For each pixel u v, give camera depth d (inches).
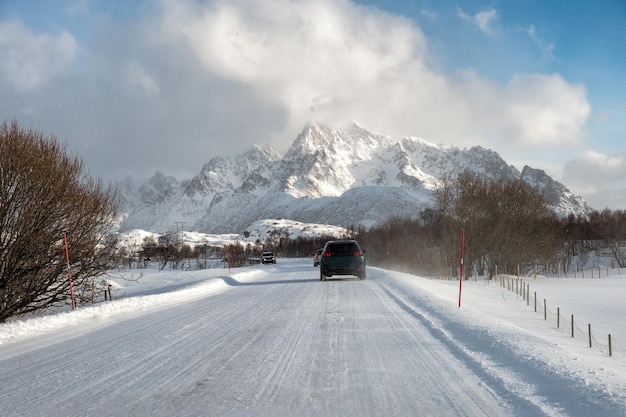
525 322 591.5
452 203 1649.9
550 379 234.1
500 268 1663.4
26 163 480.7
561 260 2603.3
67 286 567.5
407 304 563.5
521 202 1641.2
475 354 303.1
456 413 197.5
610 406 189.3
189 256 3722.9
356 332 386.6
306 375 259.0
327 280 992.9
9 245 479.5
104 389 237.1
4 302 499.2
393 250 1898.4
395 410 201.8
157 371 271.4
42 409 208.1
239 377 255.9
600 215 3230.8
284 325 424.2
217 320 463.2
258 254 4313.5
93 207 565.3
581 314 719.7
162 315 512.1
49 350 340.5
